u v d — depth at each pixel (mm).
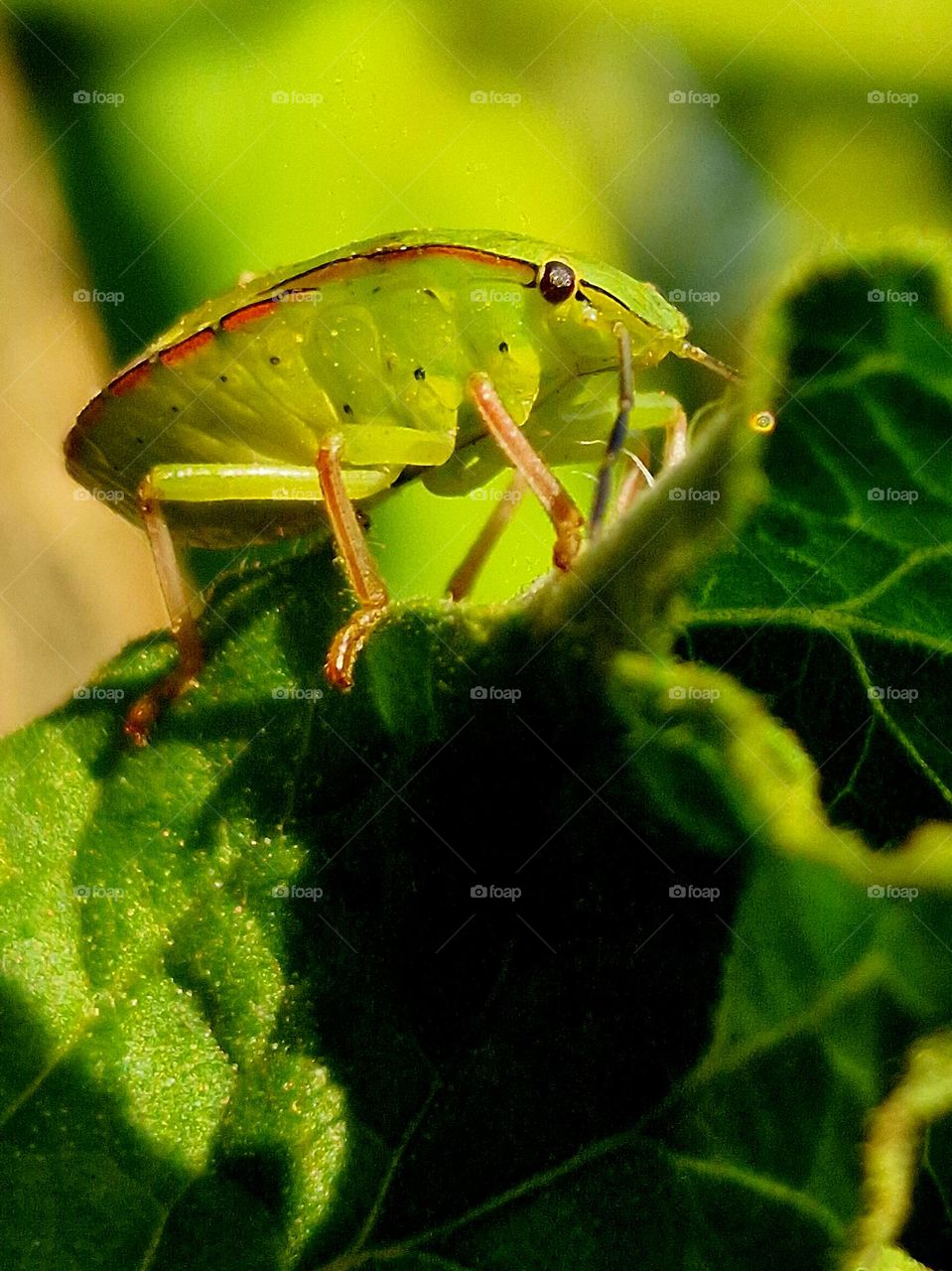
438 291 56
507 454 54
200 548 61
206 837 45
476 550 55
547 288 56
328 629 45
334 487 53
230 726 45
